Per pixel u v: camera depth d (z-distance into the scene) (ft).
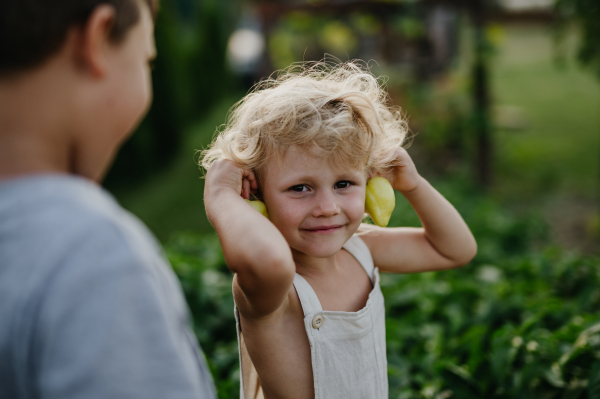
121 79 2.38
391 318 9.70
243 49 56.49
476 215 16.51
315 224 3.70
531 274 11.00
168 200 24.40
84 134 2.32
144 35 2.52
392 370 7.04
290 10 30.19
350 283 4.25
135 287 2.07
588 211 21.62
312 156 3.62
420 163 28.40
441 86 28.94
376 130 3.96
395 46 30.42
